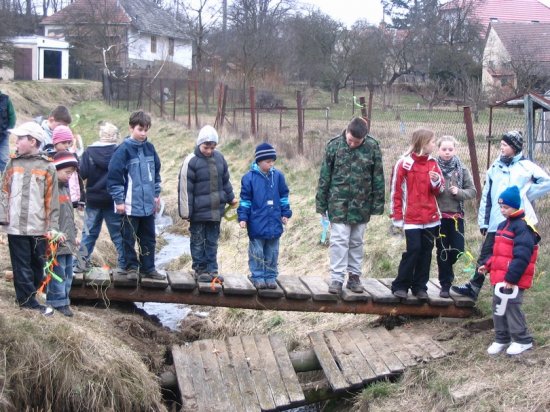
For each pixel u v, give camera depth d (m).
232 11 42.94
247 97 31.77
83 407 6.28
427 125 18.72
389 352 7.64
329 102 35.56
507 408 6.18
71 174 7.21
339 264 8.03
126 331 7.93
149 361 7.54
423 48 41.09
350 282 8.21
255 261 8.12
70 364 6.31
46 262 6.93
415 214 7.78
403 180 7.80
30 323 6.40
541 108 9.97
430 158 7.79
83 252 8.25
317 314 9.48
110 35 48.41
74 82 43.09
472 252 9.38
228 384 7.15
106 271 8.20
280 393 7.08
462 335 7.70
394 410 6.85
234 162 17.44
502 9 56.22
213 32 44.75
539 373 6.52
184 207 7.97
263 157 7.86
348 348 7.76
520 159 7.43
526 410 6.08
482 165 13.49
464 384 6.72
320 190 8.03
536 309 7.65
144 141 7.84
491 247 7.66
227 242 13.24
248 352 7.67
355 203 7.90
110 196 8.20
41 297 7.53
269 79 37.22
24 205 6.70
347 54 39.06
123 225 7.97
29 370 6.12
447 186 7.99
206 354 7.59
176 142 22.73
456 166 8.01
